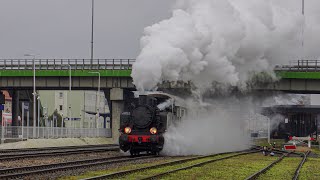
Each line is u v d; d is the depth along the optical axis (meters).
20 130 62.09
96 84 77.50
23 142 58.03
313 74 67.75
